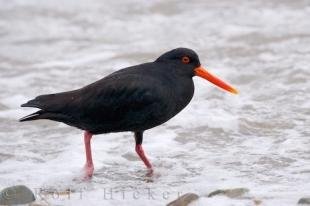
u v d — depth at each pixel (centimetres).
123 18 2433
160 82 1210
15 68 1972
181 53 1242
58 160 1291
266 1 2484
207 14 2398
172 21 2362
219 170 1211
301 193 1065
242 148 1327
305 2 2438
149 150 1339
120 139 1402
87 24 2398
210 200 1036
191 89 1258
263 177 1162
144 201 1067
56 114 1225
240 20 2300
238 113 1521
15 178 1195
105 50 2098
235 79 1750
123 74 1222
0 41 2262
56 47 2169
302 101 1565
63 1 2650
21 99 1689
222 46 2048
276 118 1477
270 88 1664
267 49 1978
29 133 1460
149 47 2094
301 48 1955
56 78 1852
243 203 1026
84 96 1216
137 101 1192
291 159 1245
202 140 1388
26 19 2483
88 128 1230
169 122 1479
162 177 1195
